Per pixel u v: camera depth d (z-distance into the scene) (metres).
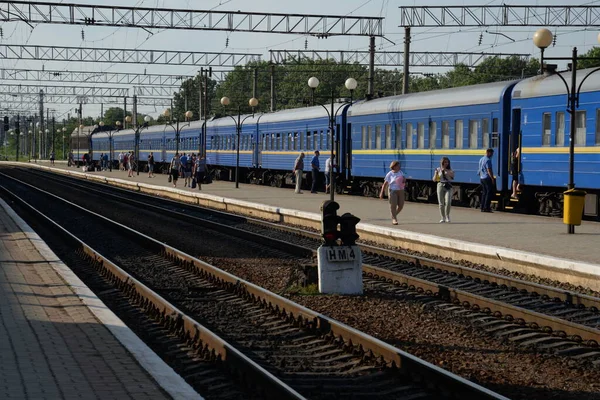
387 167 40.31
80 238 28.02
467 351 11.45
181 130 75.38
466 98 33.72
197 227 31.55
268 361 10.98
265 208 35.53
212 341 11.16
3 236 25.80
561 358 11.00
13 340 10.69
